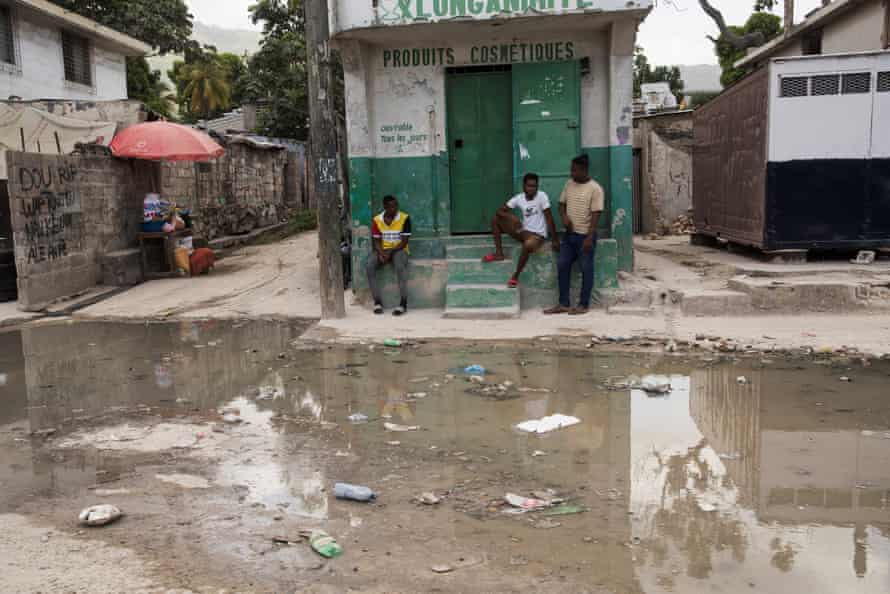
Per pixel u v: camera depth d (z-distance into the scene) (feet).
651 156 55.88
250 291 37.63
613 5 29.14
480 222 34.09
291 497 13.78
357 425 17.98
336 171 29.89
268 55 110.52
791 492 13.74
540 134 32.63
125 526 12.62
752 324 27.20
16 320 32.45
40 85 60.80
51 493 14.14
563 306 30.01
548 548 11.66
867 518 12.62
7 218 42.96
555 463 15.35
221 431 17.65
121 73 75.41
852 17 50.90
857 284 28.07
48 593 10.44
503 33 31.99
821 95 31.83
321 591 10.43
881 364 22.36
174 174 52.80
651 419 18.11
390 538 12.05
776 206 32.73
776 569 10.94
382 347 26.11
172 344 27.73
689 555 11.38
